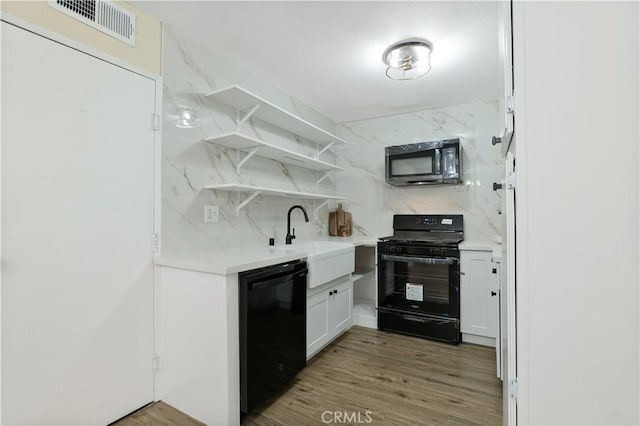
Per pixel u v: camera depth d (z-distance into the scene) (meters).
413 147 3.21
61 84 1.50
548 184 0.78
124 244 1.74
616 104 0.73
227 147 2.44
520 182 0.80
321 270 2.38
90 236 1.60
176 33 2.05
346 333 3.03
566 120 0.76
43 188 1.43
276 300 1.92
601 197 0.74
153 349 1.87
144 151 1.85
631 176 0.72
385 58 2.39
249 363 1.70
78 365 1.55
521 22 0.81
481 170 3.25
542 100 0.78
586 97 0.75
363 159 3.87
